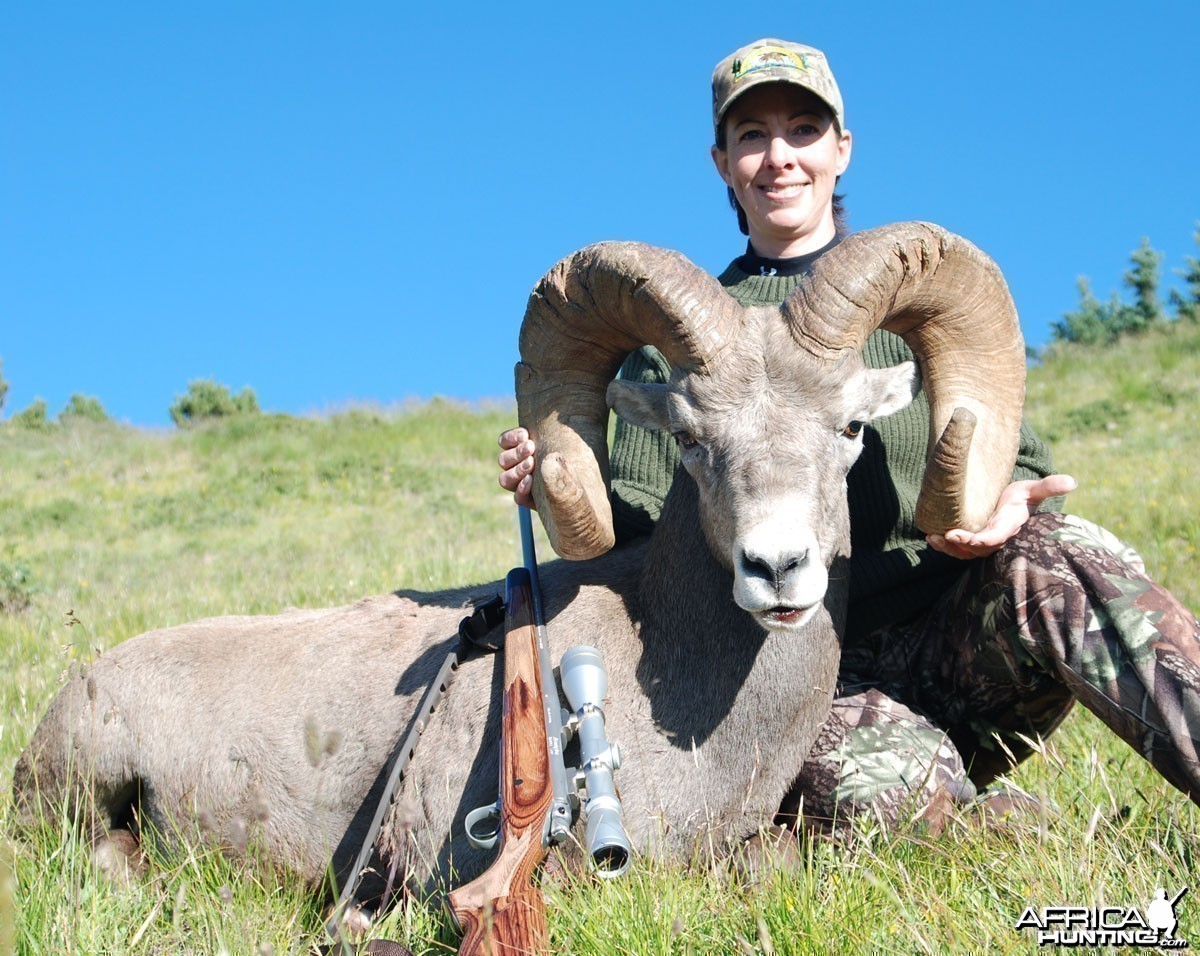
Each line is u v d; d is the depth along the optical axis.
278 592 9.73
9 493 18.84
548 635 3.88
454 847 3.68
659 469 4.45
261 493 18.45
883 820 3.76
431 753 3.84
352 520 16.28
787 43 4.51
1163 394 19.47
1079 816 3.64
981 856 3.43
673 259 3.65
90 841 4.31
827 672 3.82
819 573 3.29
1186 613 3.51
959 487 3.52
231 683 4.47
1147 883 3.09
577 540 3.65
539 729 3.21
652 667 3.80
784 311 3.61
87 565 13.38
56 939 3.09
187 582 11.40
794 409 3.52
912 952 2.88
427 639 4.29
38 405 29.02
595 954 3.01
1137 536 10.38
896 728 3.95
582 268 3.78
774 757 3.77
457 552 11.89
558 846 3.47
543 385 3.98
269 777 4.25
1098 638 3.52
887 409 3.87
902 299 3.71
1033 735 4.17
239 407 32.84
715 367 3.55
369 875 3.96
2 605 9.87
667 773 3.71
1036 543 3.70
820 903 3.11
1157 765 3.44
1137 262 30.59
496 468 19.91
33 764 4.66
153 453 21.97
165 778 4.43
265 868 4.21
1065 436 17.69
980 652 3.91
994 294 3.81
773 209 4.56
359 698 4.21
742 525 3.35
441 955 3.26
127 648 4.70
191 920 3.42
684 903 3.21
